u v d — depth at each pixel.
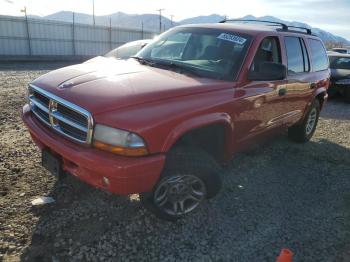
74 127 2.96
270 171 4.83
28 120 3.57
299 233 3.44
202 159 3.30
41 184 3.93
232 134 3.65
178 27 4.78
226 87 3.55
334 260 3.09
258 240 3.28
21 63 23.20
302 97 5.24
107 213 3.48
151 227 3.33
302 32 5.52
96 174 2.85
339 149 6.04
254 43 4.01
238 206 3.83
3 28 26.31
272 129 4.64
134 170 2.74
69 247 2.97
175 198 3.32
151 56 4.32
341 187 4.53
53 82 3.38
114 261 2.87
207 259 2.98
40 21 28.27
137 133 2.74
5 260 2.76
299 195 4.22
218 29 4.32
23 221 3.25
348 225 3.64
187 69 3.82
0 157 4.57
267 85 4.12
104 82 3.18
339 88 11.08
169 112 2.95
